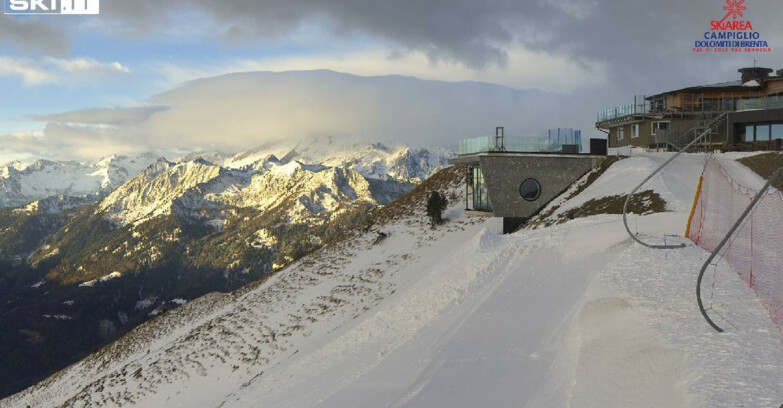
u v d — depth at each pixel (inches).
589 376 525.3
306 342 1736.0
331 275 2475.4
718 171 1683.1
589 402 478.6
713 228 914.7
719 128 2481.5
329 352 1114.7
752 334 502.9
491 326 780.6
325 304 2060.8
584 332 635.5
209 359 2016.5
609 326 621.9
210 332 2364.7
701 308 527.8
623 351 545.3
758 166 1744.6
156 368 2198.6
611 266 837.2
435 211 2564.0
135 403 1927.9
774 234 802.2
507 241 1300.4
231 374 1792.6
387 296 1843.0
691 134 2481.5
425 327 925.2
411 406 593.9
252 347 1927.9
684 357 484.7
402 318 1056.8
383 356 873.5
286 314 2146.9
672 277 718.5
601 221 1320.1
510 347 692.7
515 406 543.2
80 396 2335.1
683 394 426.6
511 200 2011.6
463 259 1228.5
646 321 588.1
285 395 945.5
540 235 1250.0
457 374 649.0
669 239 924.6
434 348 768.9
